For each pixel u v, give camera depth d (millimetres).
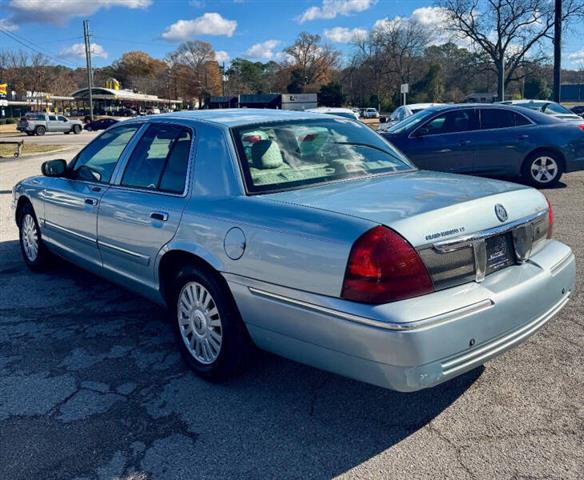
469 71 47219
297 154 3709
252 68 126938
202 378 3627
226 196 3408
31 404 3373
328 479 2656
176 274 3830
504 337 2902
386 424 3086
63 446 2953
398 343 2547
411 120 10828
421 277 2668
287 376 3654
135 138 4387
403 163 4094
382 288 2621
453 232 2799
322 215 2896
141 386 3568
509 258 3129
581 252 6047
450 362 2668
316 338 2838
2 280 5750
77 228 4816
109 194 4359
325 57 108312
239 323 3344
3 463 2822
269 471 2727
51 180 5414
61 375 3732
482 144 10141
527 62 43969
